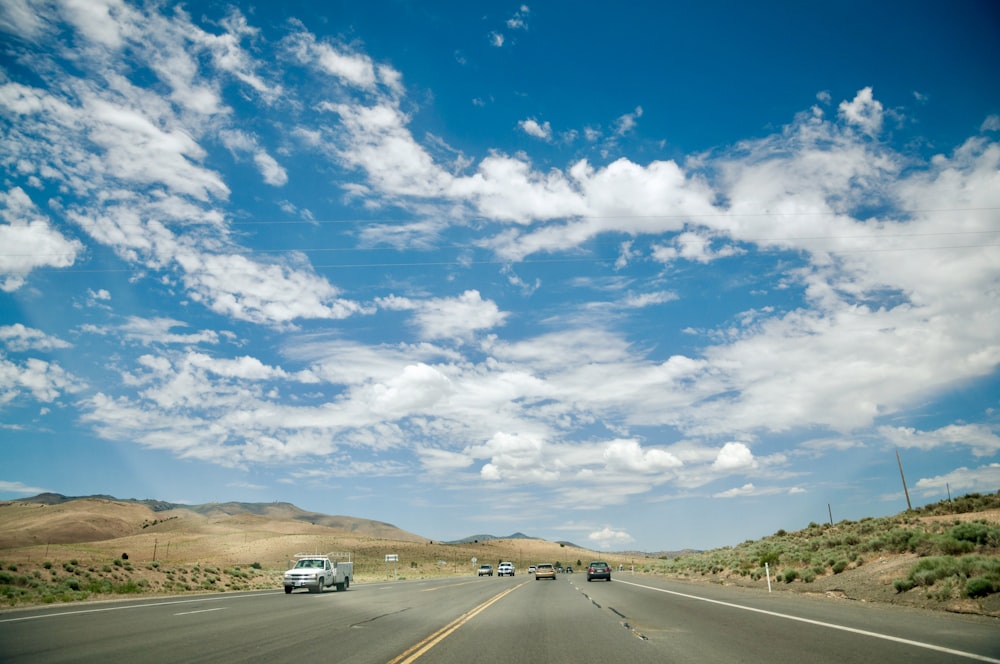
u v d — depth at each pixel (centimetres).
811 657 1114
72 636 1559
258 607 2512
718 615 1941
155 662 1173
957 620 1555
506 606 2538
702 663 1105
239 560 10806
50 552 7369
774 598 2566
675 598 2781
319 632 1648
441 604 2680
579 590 3725
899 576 2481
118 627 1759
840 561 3142
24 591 3011
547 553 19688
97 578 3975
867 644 1228
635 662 1135
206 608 2450
